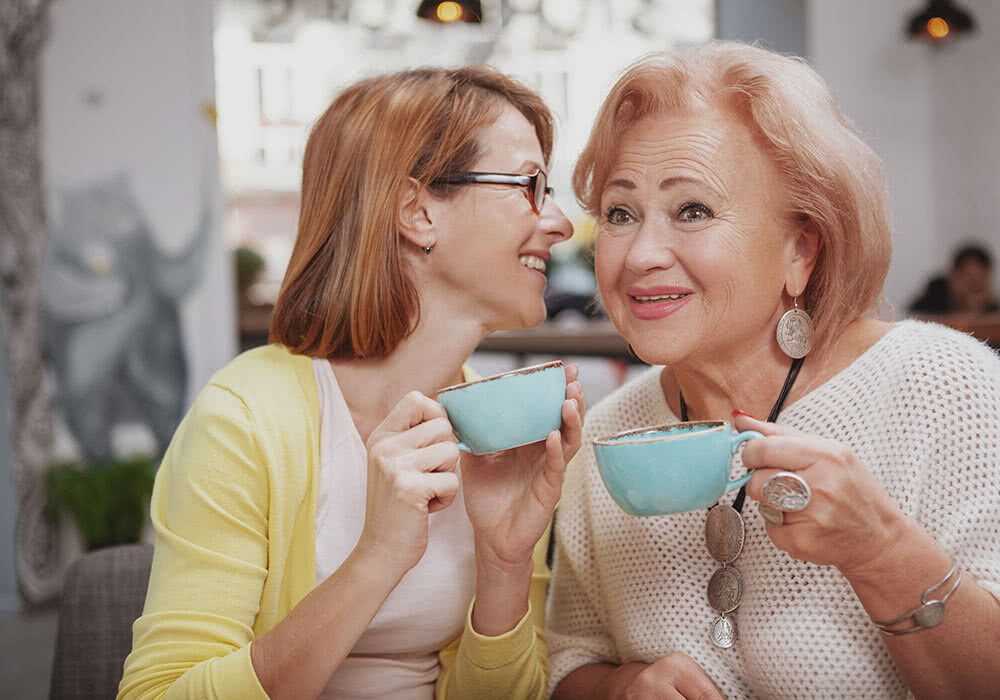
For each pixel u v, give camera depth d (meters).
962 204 6.45
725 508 1.04
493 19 8.05
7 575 4.46
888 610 0.86
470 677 1.09
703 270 0.98
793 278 1.04
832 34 6.37
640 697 1.01
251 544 1.05
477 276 1.17
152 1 4.73
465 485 1.03
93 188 4.68
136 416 4.76
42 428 4.55
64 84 4.63
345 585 0.90
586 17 8.09
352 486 1.13
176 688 0.93
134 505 4.51
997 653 0.87
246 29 7.98
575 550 1.21
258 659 0.92
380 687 1.15
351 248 1.16
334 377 1.18
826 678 0.98
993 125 6.21
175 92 4.78
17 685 3.35
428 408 0.91
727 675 1.05
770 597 1.01
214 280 4.88
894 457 0.99
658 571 1.10
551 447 0.93
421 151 1.15
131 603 1.25
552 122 1.30
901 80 6.43
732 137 0.98
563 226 1.22
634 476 0.82
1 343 4.45
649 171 1.00
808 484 0.78
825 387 1.06
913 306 5.96
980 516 0.93
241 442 1.06
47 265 4.59
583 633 1.22
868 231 1.02
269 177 8.23
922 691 0.90
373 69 1.26
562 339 2.89
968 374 0.98
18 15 4.47
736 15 6.28
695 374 1.10
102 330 4.69
